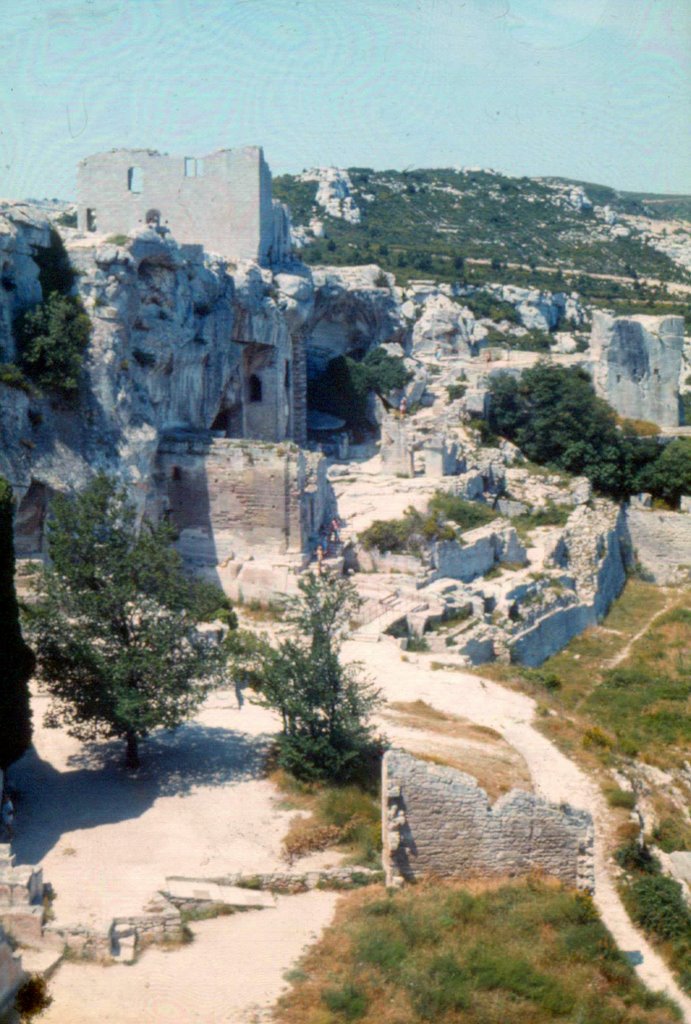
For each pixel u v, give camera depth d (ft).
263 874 106.11
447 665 171.01
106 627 121.49
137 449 181.78
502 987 96.99
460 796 110.42
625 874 118.42
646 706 186.29
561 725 152.76
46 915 95.45
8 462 164.55
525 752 141.90
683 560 281.54
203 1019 87.20
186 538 195.31
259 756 128.16
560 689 189.06
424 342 369.50
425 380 304.50
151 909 98.53
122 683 119.96
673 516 281.33
